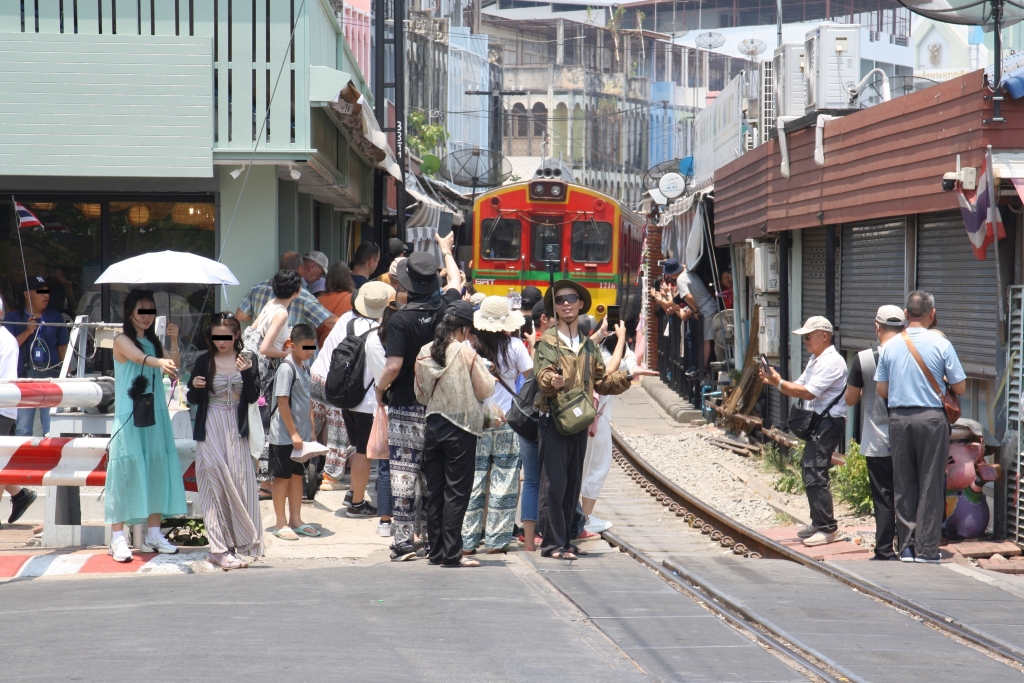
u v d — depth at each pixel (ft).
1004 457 43.45
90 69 53.83
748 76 89.56
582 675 23.58
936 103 46.68
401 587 32.63
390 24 156.15
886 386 40.01
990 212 41.55
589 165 309.42
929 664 25.16
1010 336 43.29
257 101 55.01
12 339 45.11
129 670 23.12
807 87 66.74
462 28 255.70
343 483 54.70
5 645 25.63
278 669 23.26
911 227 52.26
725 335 93.20
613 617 29.32
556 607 30.76
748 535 45.88
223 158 54.80
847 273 61.46
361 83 82.64
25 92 53.72
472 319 36.60
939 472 39.22
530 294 52.26
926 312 40.24
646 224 136.87
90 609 29.58
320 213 82.99
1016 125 42.22
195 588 32.45
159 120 54.13
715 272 98.12
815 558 40.96
